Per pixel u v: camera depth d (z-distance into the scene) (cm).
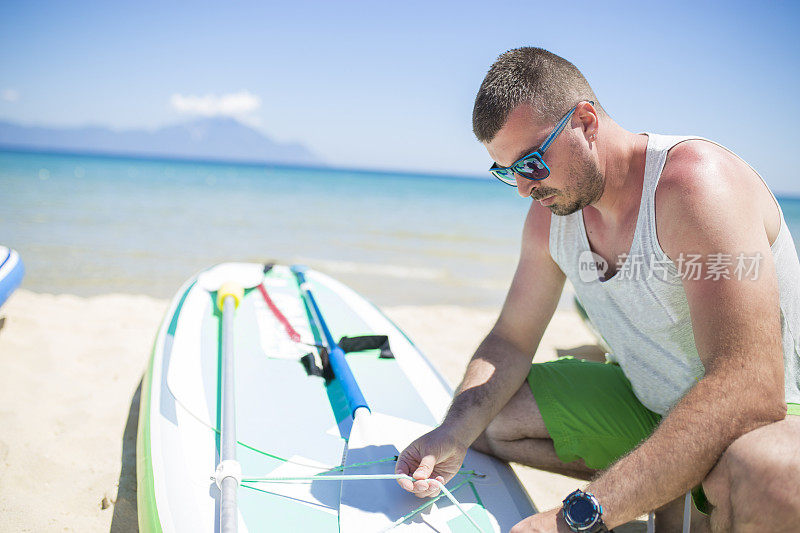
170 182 3309
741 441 121
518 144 154
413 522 152
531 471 257
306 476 157
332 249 989
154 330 422
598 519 128
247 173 6341
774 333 125
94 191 2066
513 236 1341
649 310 161
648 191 151
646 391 178
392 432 186
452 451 162
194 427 188
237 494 156
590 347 416
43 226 1015
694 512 144
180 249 874
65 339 390
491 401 179
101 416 291
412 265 863
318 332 277
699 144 146
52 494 227
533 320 196
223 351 224
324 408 205
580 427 191
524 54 157
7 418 280
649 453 128
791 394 152
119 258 765
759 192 143
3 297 295
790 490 109
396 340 275
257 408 202
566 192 157
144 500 162
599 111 156
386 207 2259
